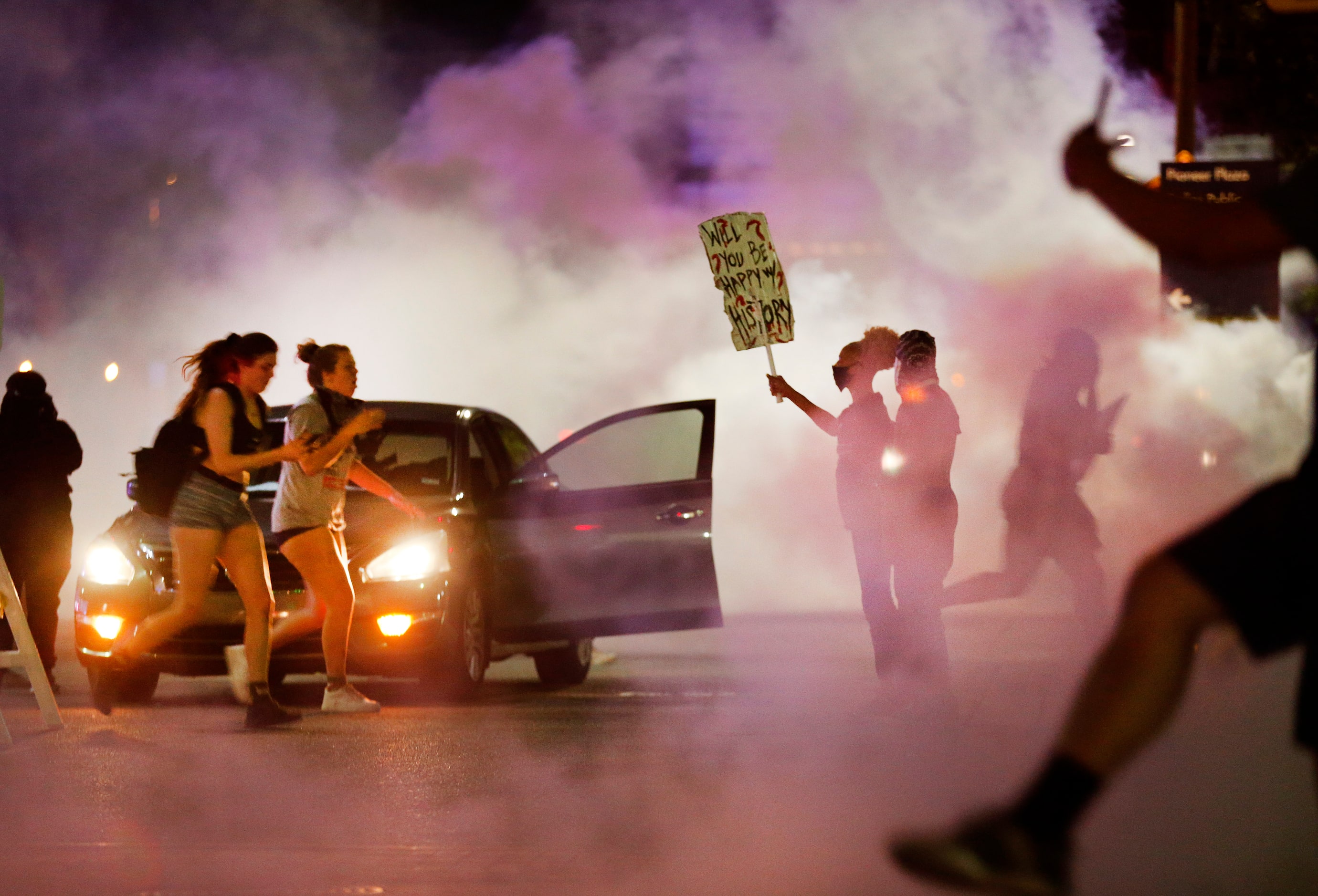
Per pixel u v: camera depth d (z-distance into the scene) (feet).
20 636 66.28
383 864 40.22
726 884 37.58
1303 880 37.63
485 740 61.67
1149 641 24.59
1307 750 25.38
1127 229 27.09
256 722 65.87
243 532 66.39
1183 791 48.19
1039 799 24.97
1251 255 26.37
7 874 39.32
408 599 72.43
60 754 58.95
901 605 66.64
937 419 66.59
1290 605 24.56
